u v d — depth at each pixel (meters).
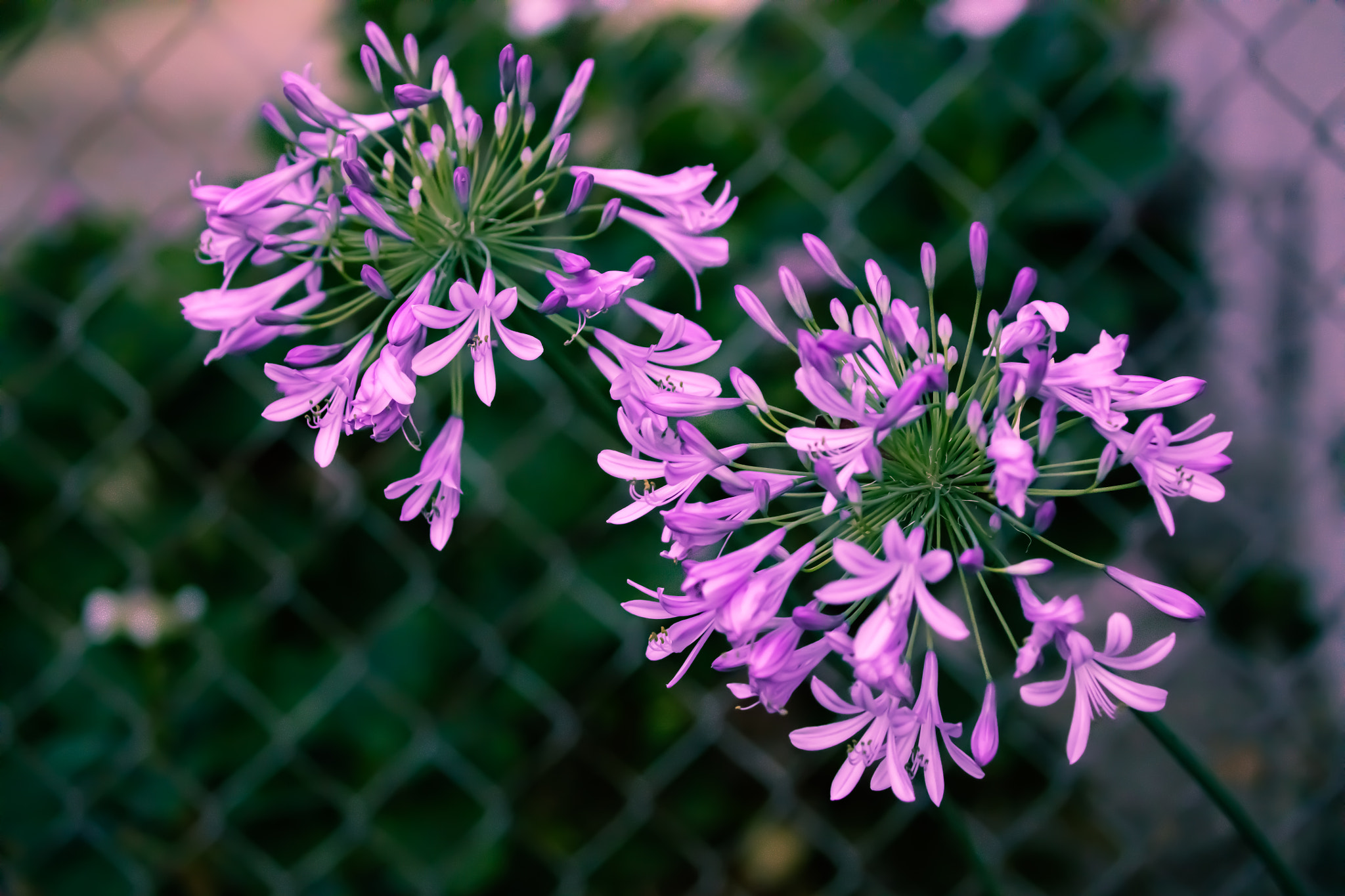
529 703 1.36
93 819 1.36
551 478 1.30
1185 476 0.98
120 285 1.31
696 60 1.28
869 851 1.35
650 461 1.00
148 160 1.36
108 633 1.34
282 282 1.04
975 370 1.26
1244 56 1.32
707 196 1.28
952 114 1.33
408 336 0.98
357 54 1.26
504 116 1.04
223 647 1.35
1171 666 1.43
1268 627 1.41
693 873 1.39
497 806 1.35
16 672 1.37
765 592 0.96
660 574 1.29
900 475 0.99
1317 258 1.39
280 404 1.01
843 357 0.99
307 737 1.35
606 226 1.03
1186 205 1.38
